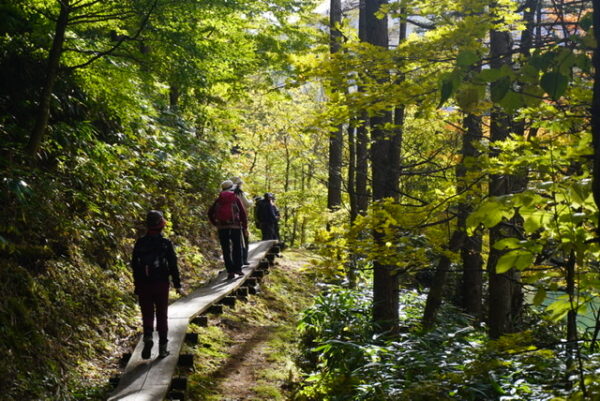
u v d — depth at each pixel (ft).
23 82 27.07
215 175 52.06
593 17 7.38
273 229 55.88
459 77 7.68
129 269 30.81
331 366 23.20
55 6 25.68
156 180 40.37
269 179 92.43
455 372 16.62
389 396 17.71
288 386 22.74
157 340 23.45
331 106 15.88
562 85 7.21
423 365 19.22
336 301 31.99
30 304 20.84
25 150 24.13
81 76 28.07
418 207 19.43
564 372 15.38
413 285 42.16
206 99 51.37
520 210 9.25
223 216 35.70
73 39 27.22
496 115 19.51
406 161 33.71
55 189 25.05
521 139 14.61
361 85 15.14
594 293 10.31
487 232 25.08
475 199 17.88
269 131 74.74
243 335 29.04
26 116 27.22
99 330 23.81
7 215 22.20
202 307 28.27
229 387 21.89
